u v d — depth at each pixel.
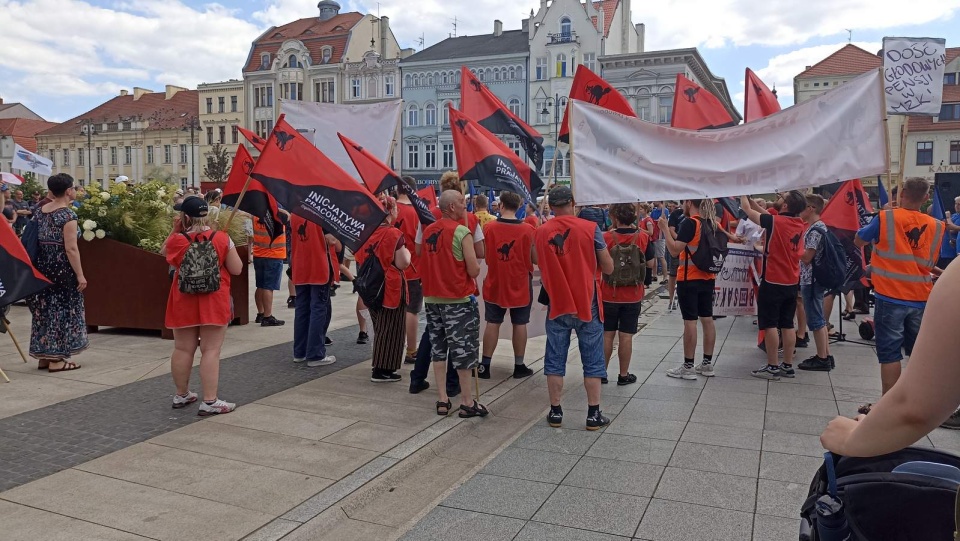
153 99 69.06
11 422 5.34
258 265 9.76
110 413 5.61
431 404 6.04
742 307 7.91
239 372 7.10
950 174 13.79
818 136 6.12
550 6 47.69
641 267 6.80
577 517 3.99
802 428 5.53
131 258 8.70
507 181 6.84
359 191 5.83
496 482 4.52
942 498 1.97
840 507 2.09
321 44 57.09
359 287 6.54
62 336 6.91
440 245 5.59
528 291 6.99
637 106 46.84
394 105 8.55
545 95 48.06
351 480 4.33
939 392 1.58
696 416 5.89
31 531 3.58
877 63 45.41
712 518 3.95
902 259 5.46
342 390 6.45
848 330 10.08
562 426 5.68
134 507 3.89
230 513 3.84
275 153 5.78
